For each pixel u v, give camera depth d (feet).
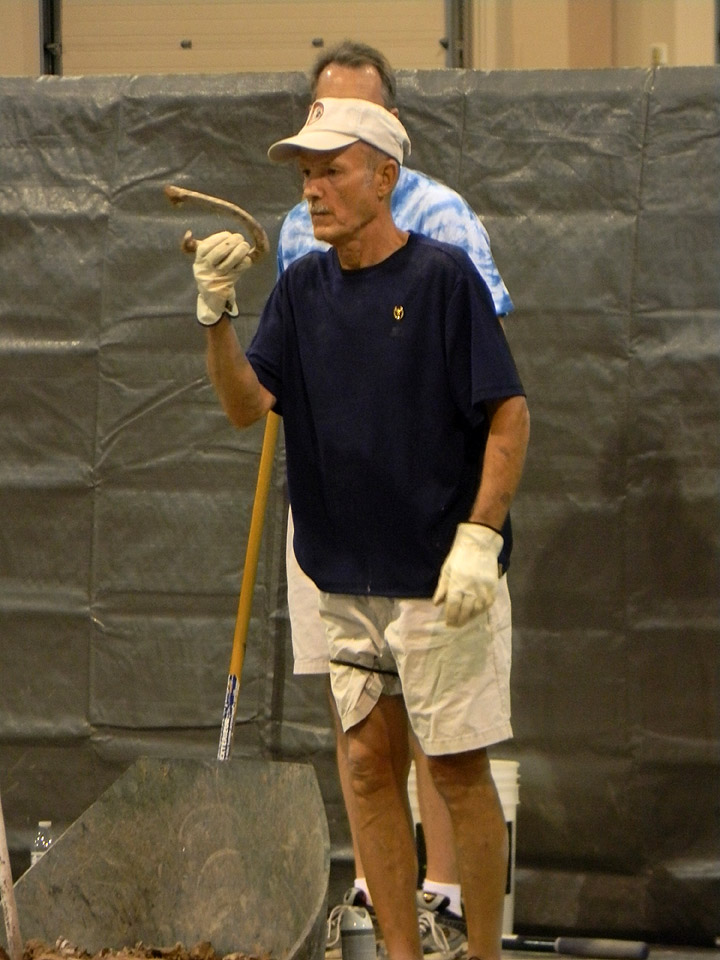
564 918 31.89
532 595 32.35
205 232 33.83
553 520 32.35
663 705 31.83
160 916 22.70
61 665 33.88
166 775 23.00
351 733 23.85
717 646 31.71
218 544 33.58
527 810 32.17
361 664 23.73
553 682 32.19
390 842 23.47
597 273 32.40
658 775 31.78
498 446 22.09
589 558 32.24
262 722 33.14
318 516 23.71
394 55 39.11
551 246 32.53
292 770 22.03
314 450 23.53
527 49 41.81
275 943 21.88
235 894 22.38
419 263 22.54
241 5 39.45
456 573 21.59
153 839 22.90
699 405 31.99
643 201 32.35
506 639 23.45
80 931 22.54
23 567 34.06
